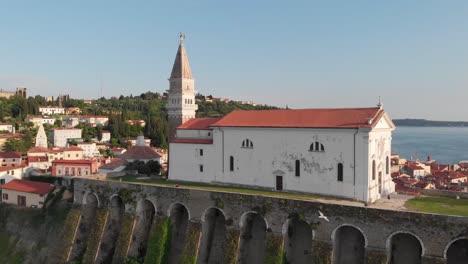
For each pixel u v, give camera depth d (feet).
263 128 245.04
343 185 217.36
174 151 290.76
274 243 194.59
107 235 246.68
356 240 189.67
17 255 271.28
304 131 230.48
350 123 217.97
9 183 330.75
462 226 156.46
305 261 201.87
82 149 602.44
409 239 178.81
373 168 217.56
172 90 315.78
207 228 220.84
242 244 207.10
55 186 312.50
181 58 313.53
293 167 234.99
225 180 263.90
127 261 226.58
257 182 249.34
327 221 183.42
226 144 263.08
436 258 160.66
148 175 325.01
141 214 239.30
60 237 261.03
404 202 211.61
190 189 219.82
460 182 483.92
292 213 191.62
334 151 220.23
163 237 223.92
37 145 637.30
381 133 227.81
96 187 255.09
